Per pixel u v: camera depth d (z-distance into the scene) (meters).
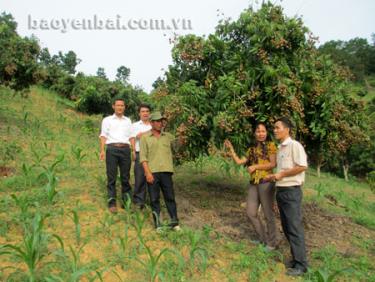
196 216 6.08
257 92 5.71
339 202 9.14
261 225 5.10
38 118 13.78
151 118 5.16
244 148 5.79
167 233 4.94
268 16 6.11
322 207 8.02
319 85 5.88
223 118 5.46
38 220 3.79
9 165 7.45
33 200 5.45
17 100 15.92
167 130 6.26
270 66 5.68
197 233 4.80
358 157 18.89
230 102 5.67
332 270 4.60
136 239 4.69
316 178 14.13
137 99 18.33
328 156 6.98
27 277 3.49
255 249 4.84
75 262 3.58
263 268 4.34
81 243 4.39
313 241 5.73
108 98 18.20
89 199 5.90
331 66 6.55
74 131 13.38
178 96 5.88
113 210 5.42
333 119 5.92
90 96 17.84
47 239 3.99
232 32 6.44
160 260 4.25
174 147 6.20
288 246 5.35
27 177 6.40
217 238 5.13
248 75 5.83
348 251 5.41
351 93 6.51
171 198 5.17
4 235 4.34
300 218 4.42
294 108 5.38
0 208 5.05
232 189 8.20
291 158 4.42
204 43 6.17
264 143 5.06
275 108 5.61
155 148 5.14
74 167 7.98
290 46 5.93
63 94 20.77
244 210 6.73
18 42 11.35
